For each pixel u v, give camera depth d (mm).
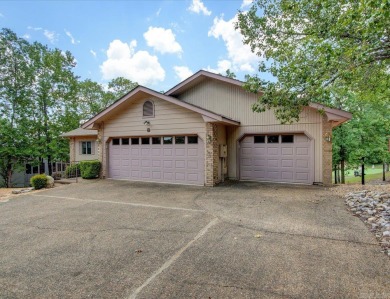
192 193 8406
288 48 8047
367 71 6484
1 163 17844
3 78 19000
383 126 15492
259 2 10062
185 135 10266
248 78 8336
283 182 10227
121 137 11805
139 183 10773
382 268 3113
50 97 20484
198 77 11469
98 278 3113
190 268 3277
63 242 4348
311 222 5023
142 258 3625
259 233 4484
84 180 11930
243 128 10867
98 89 26703
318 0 5879
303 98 6941
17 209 6953
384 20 3670
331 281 2861
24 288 2943
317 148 9539
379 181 17531
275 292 2691
